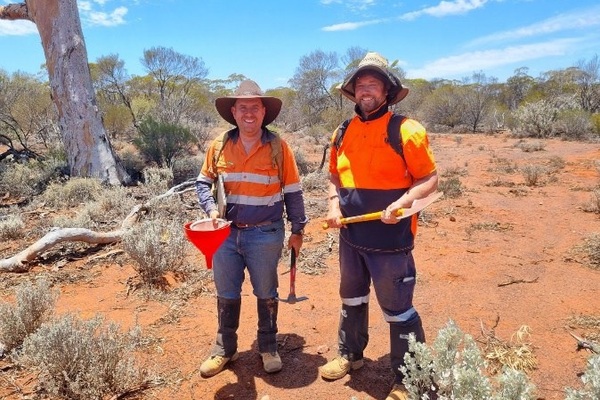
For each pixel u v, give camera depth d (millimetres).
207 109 30531
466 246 6242
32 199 10344
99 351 3197
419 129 2674
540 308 4285
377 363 3453
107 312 4422
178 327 4105
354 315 3193
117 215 8062
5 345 3646
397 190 2785
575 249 6016
